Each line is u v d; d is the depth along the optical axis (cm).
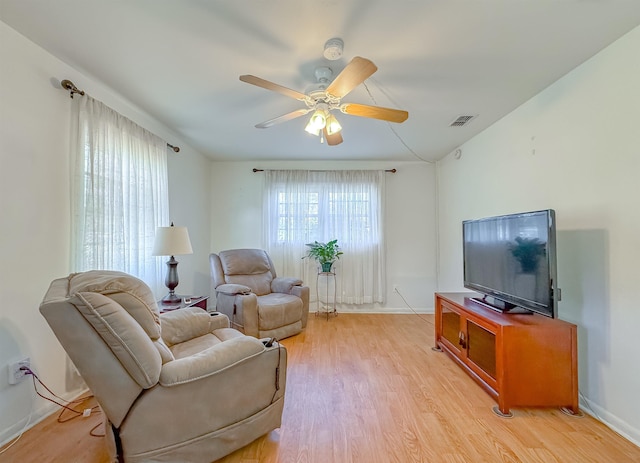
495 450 161
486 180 321
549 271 190
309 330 370
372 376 247
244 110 273
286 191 452
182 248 271
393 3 146
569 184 213
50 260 192
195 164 404
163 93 240
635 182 170
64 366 200
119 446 132
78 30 168
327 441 167
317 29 165
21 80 174
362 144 375
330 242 424
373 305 453
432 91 237
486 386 216
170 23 161
